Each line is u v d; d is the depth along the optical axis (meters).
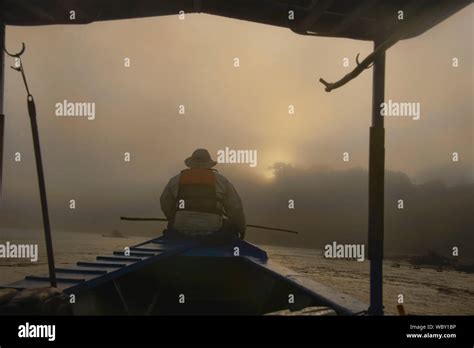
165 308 4.12
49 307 1.76
